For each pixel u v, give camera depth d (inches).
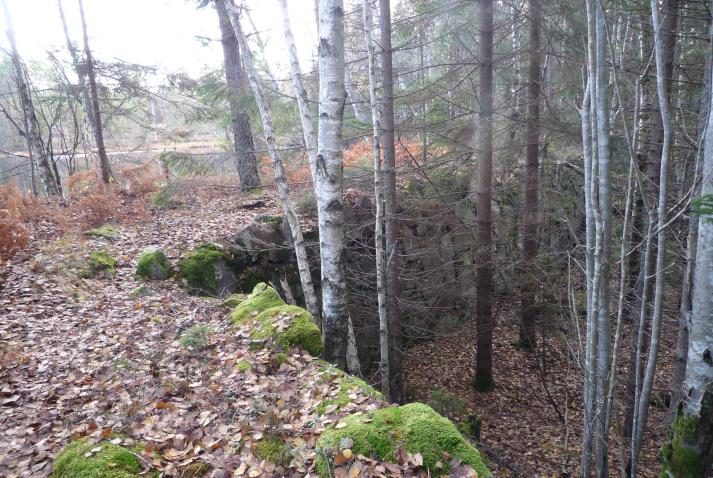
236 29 263.4
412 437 121.6
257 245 353.4
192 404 151.3
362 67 472.4
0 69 925.8
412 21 349.7
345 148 549.3
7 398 161.8
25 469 121.0
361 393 154.7
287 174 490.6
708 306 123.9
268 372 176.6
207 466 121.7
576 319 189.9
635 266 341.1
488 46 332.5
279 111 374.3
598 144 157.3
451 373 409.1
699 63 298.5
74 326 231.9
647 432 305.4
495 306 489.7
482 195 351.6
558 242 452.1
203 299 287.7
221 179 519.5
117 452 120.3
